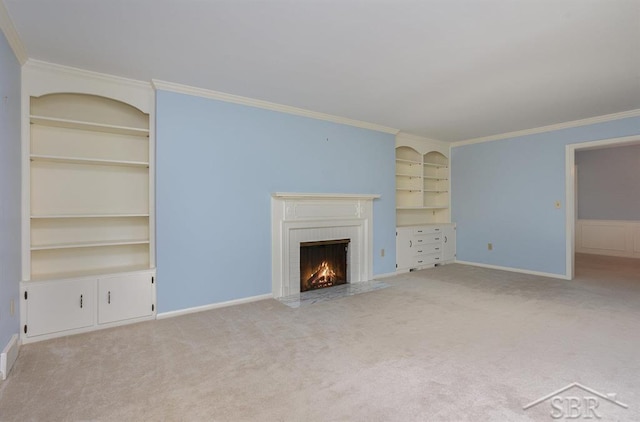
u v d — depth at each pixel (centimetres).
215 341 271
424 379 211
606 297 397
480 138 598
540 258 526
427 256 591
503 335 281
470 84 335
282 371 221
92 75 301
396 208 560
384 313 342
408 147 597
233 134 374
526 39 244
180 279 340
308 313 343
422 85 336
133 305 313
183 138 341
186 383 206
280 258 406
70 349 256
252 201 388
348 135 479
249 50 260
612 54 267
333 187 462
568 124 488
